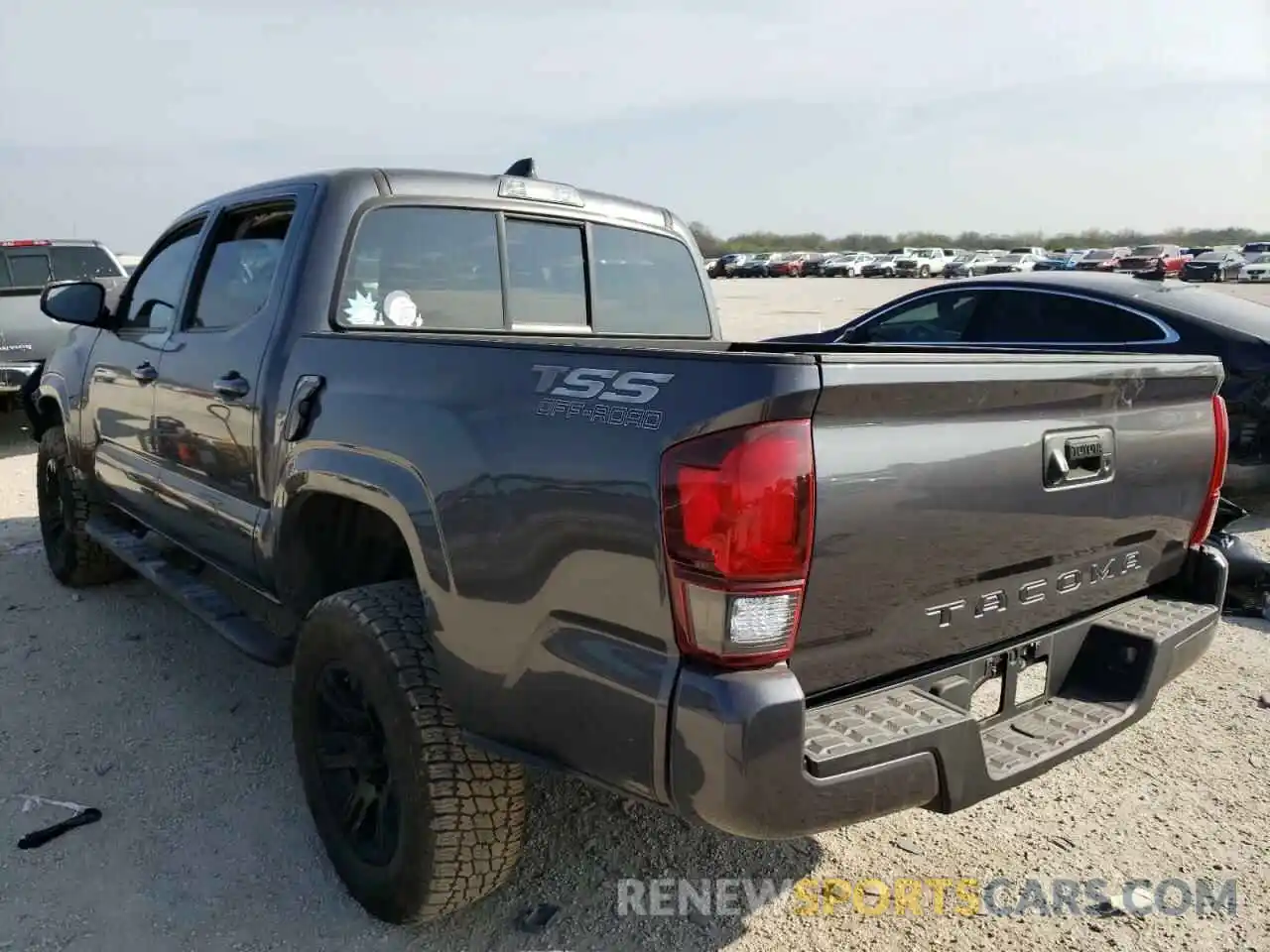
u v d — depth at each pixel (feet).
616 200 13.75
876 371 6.48
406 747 8.11
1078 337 23.16
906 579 7.13
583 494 6.86
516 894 9.41
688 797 6.36
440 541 7.88
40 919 8.89
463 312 11.85
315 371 9.79
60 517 17.87
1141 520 9.15
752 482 6.15
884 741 6.74
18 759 11.70
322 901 9.30
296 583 10.31
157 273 14.42
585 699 6.93
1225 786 11.61
